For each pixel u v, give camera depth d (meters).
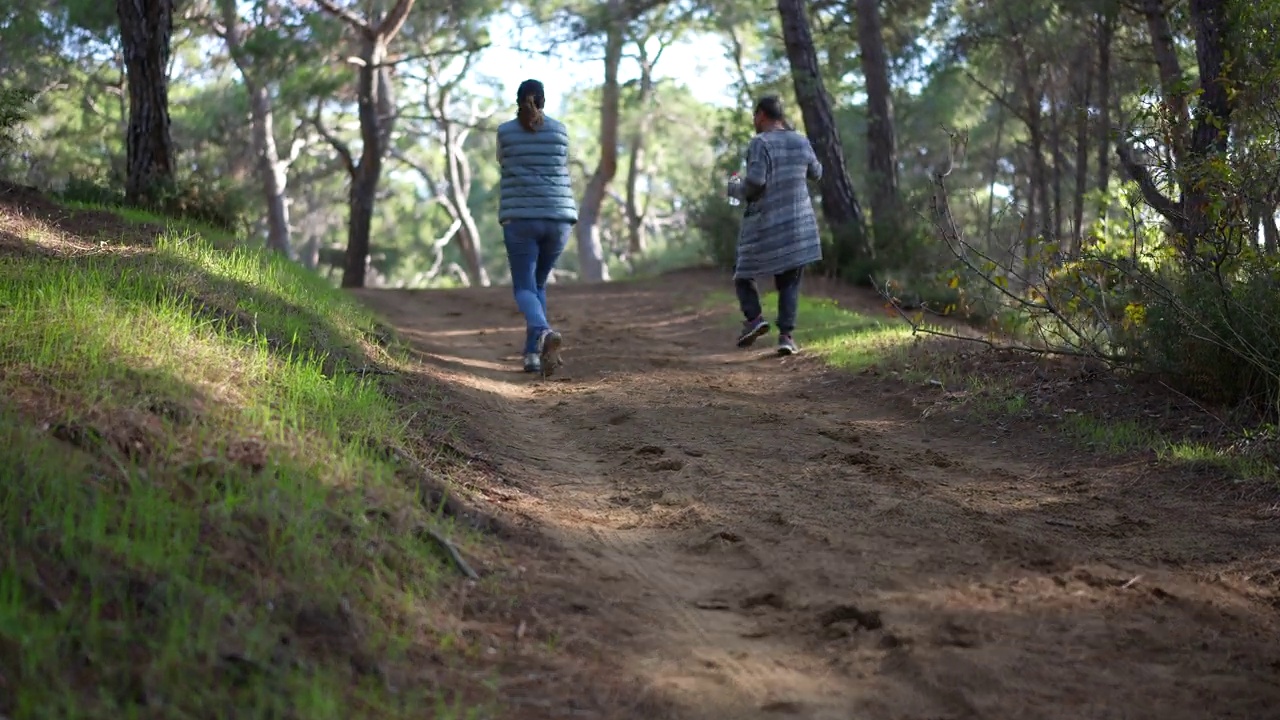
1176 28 11.40
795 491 5.37
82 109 33.91
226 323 6.27
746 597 4.03
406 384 6.76
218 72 36.62
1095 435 6.45
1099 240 8.39
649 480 5.61
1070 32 21.59
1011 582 4.18
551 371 8.72
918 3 24.59
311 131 42.03
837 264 19.02
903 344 9.57
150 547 3.19
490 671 3.23
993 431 6.89
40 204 9.11
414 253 60.12
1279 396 6.17
